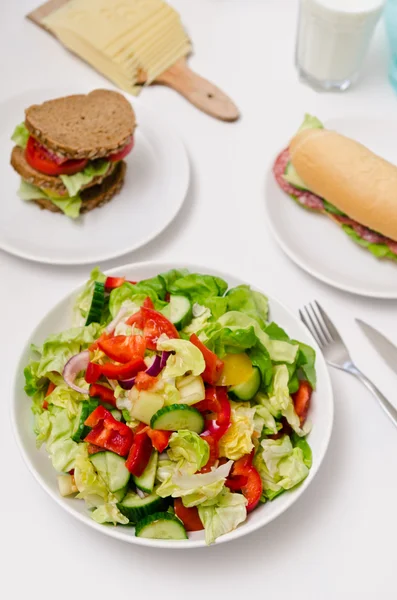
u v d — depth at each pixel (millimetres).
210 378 659
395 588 658
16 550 673
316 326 770
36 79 971
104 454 646
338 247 833
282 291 811
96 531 680
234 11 1049
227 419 658
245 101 963
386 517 689
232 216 865
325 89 976
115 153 839
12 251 806
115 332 695
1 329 781
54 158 826
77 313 726
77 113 856
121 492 636
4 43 999
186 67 974
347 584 660
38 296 803
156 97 959
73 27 965
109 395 668
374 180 805
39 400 695
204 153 917
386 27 928
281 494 650
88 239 833
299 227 849
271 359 684
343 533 682
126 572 665
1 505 691
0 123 909
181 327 703
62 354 693
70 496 648
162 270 746
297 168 843
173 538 622
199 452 629
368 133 903
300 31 938
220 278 737
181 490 625
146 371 658
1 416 732
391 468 710
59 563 668
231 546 675
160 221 845
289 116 949
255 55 1006
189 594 656
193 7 1049
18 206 855
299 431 674
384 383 751
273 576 664
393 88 974
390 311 798
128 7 982
